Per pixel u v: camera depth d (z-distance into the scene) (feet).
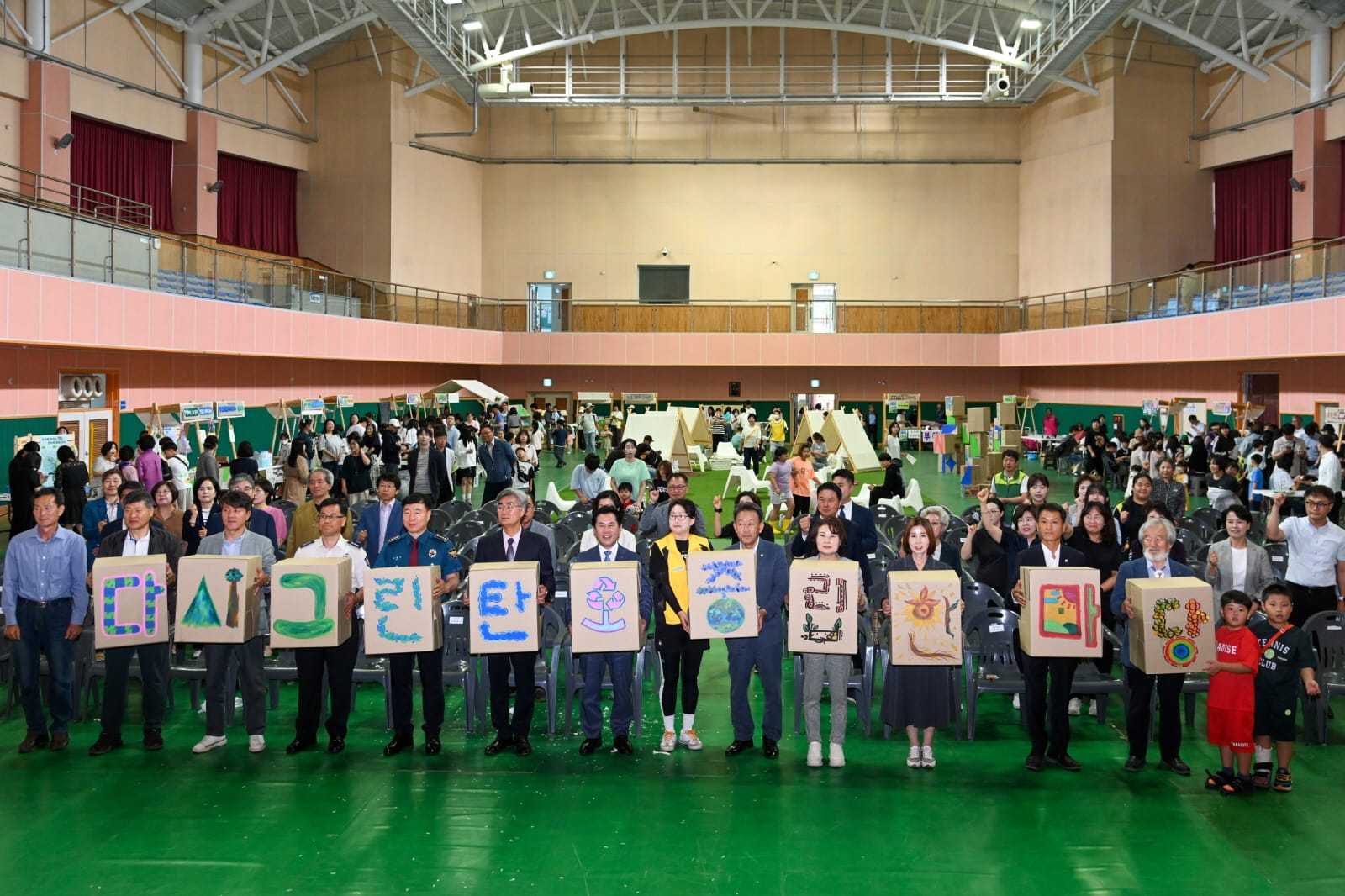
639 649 22.43
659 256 121.29
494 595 21.93
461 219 117.60
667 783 20.98
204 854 17.74
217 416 66.03
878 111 120.47
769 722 22.24
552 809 19.61
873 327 117.08
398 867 17.26
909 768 21.76
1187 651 20.29
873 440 121.29
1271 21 94.12
